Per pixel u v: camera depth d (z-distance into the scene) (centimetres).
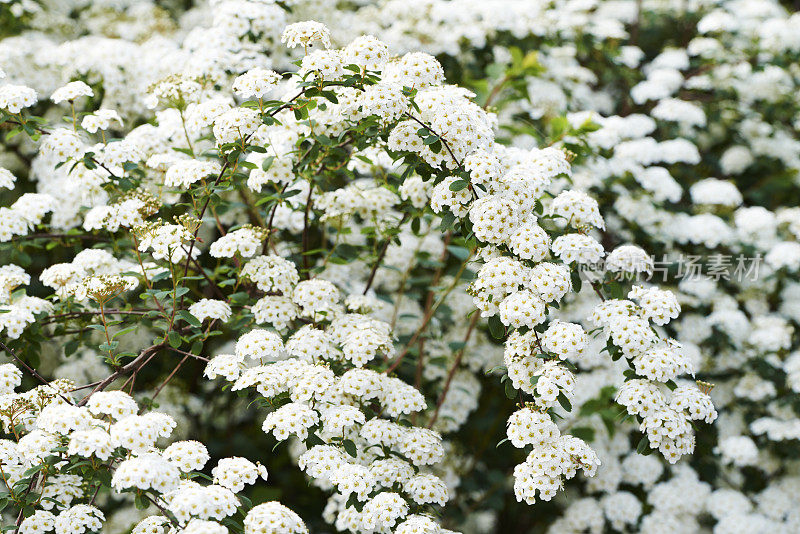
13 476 138
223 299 153
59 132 145
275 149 151
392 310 173
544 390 136
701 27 196
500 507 179
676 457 137
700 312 181
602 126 171
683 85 202
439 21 181
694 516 175
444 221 142
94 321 158
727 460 172
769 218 180
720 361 179
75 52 168
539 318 136
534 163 148
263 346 142
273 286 149
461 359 174
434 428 167
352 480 137
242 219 172
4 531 136
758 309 183
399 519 138
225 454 186
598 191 178
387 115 141
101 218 148
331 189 159
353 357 145
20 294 151
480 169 139
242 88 143
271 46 170
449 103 142
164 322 150
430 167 143
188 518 130
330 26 181
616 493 174
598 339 173
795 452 174
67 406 135
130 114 170
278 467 187
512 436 137
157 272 150
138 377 175
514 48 171
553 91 185
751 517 171
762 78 195
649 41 223
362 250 161
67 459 137
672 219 178
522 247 138
